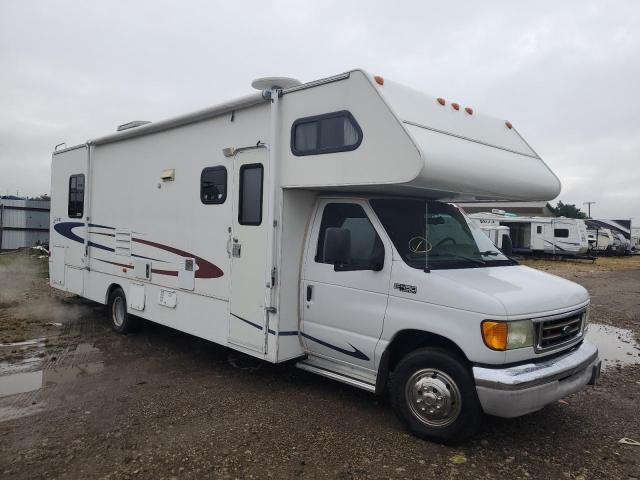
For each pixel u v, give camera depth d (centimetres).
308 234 513
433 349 418
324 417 468
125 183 730
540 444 427
